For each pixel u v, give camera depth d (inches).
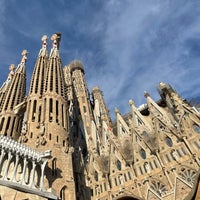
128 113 2861.7
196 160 1592.0
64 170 1481.3
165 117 2091.5
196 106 2204.7
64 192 1379.2
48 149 1528.1
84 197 1705.2
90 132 2623.0
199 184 388.5
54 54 2664.9
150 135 1940.2
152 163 1798.7
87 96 3403.1
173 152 1743.4
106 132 2443.4
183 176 1604.3
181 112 1872.5
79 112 3048.7
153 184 1691.7
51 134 1651.1
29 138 1640.0
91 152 2220.7
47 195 1186.6
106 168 2010.3
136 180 1769.2
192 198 386.3
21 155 1258.6
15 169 1179.9
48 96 1971.0
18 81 2807.6
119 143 2124.8
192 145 1683.1
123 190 1769.2
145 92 2460.6
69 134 1844.2
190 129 1758.1
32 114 1889.8
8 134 2154.3
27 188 1131.9
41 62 2551.7
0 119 2267.5
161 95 2413.9
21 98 2652.6
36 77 2294.5
